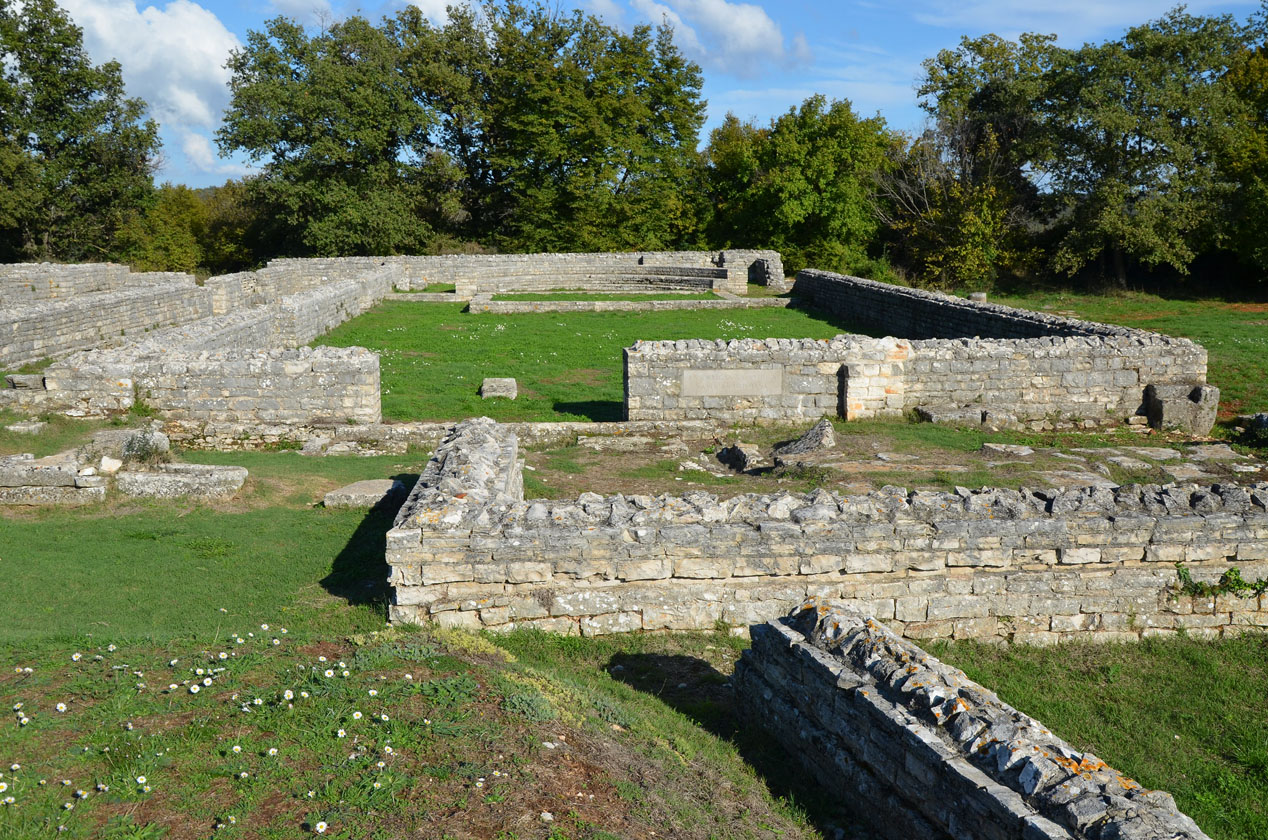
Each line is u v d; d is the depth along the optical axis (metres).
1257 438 16.38
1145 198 36.50
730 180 55.12
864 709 5.21
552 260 44.31
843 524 7.93
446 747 5.01
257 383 16.16
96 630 7.27
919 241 47.25
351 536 10.36
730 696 7.00
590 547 7.77
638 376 17.17
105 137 47.41
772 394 17.39
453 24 53.78
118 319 26.44
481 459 9.80
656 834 4.60
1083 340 18.20
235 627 7.44
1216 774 6.14
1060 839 3.90
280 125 47.72
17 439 14.57
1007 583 7.99
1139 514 8.14
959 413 17.23
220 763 4.77
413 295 37.12
